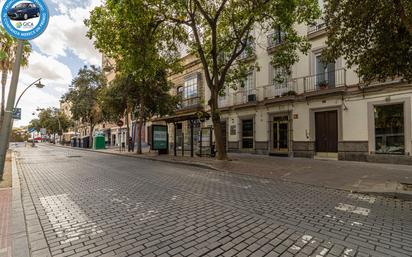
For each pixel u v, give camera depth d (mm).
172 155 18078
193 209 4910
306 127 14898
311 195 6203
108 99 21031
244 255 3041
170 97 21922
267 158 14695
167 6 11539
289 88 15859
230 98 20094
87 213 4684
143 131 32062
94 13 11023
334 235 3670
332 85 13852
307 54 14031
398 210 4988
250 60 18359
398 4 6031
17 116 15258
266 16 12000
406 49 6316
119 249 3211
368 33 6969
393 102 11367
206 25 14766
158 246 3287
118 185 7254
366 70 7188
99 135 31438
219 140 13438
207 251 3143
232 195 6117
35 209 4938
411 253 3129
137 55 11312
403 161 10945
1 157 7281
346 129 13047
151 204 5258
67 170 10609
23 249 3168
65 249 3221
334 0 7012
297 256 3023
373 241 3475
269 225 4055
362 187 6766
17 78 7406
